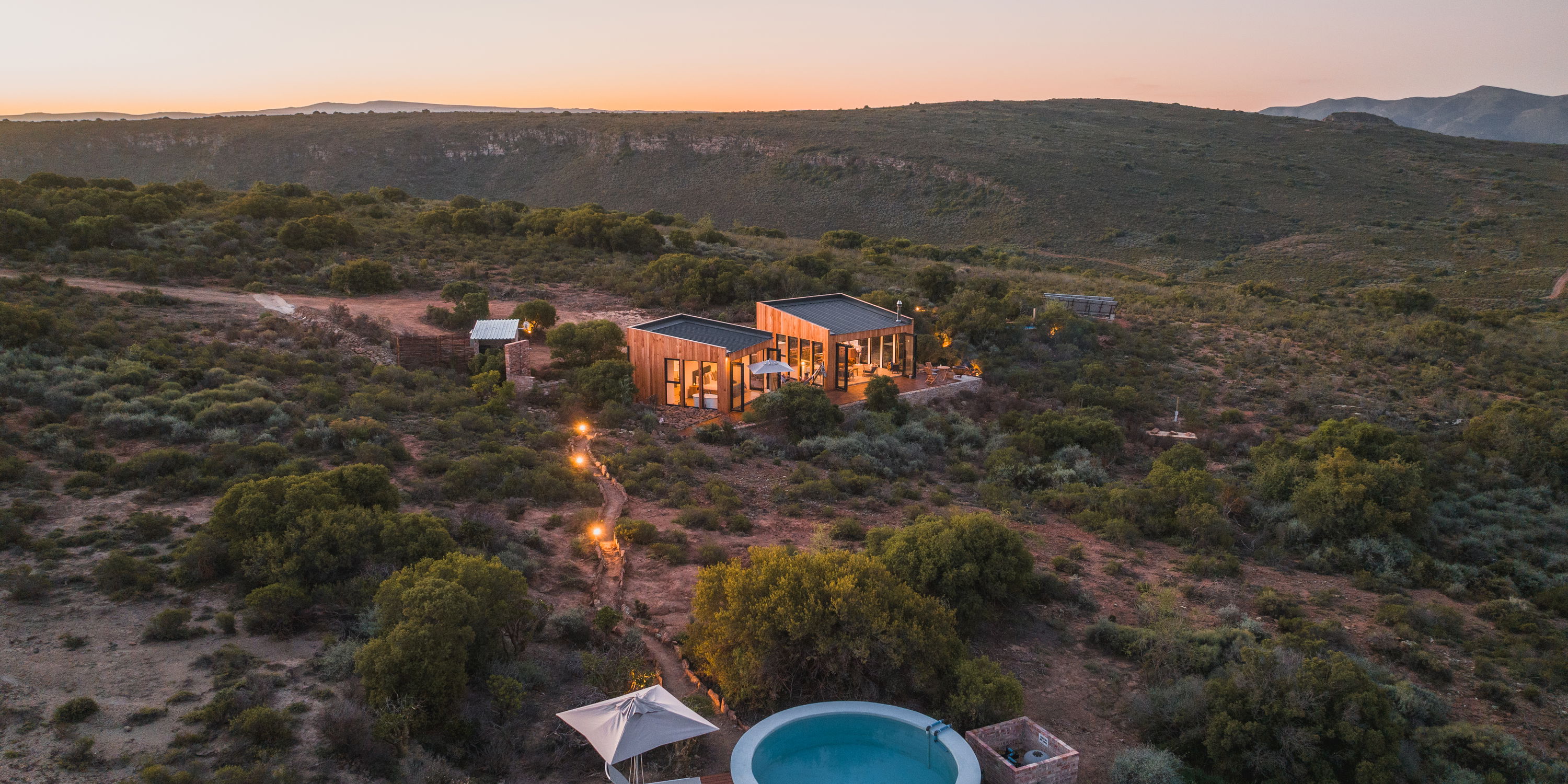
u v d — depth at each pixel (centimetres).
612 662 1435
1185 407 4147
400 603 1326
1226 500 2702
